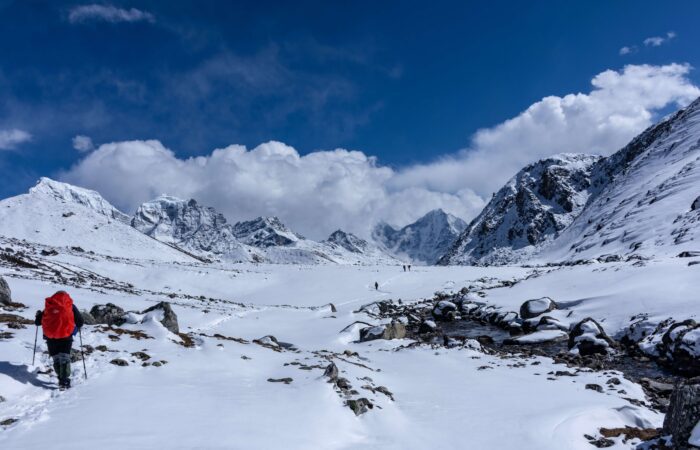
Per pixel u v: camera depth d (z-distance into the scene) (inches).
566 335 1056.2
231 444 296.7
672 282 1099.9
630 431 417.1
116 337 570.9
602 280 1359.5
